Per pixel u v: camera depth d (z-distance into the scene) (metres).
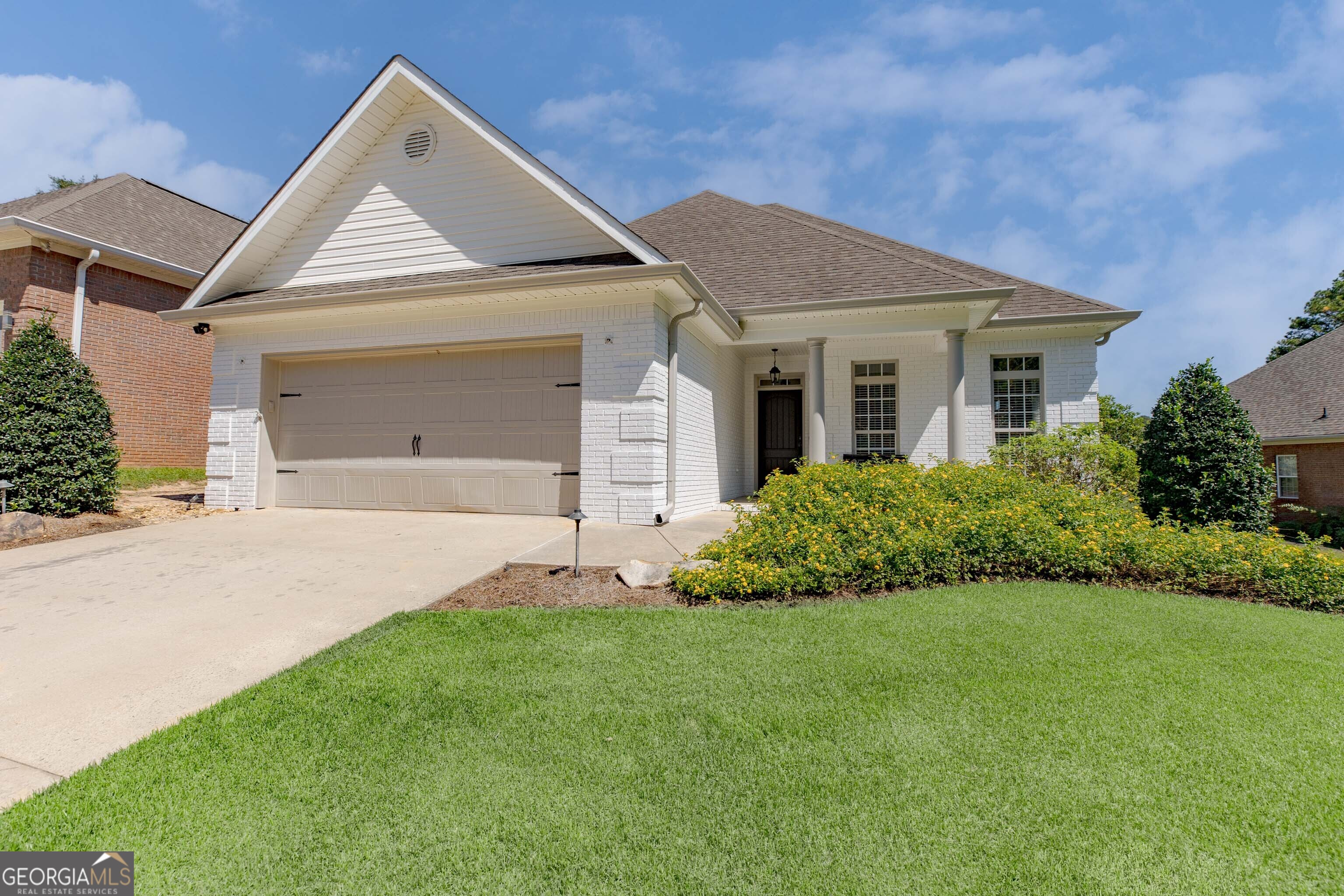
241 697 3.18
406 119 9.21
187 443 13.45
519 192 8.73
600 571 5.64
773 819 2.22
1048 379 10.95
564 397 8.63
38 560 6.06
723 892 1.87
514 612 4.56
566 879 1.93
